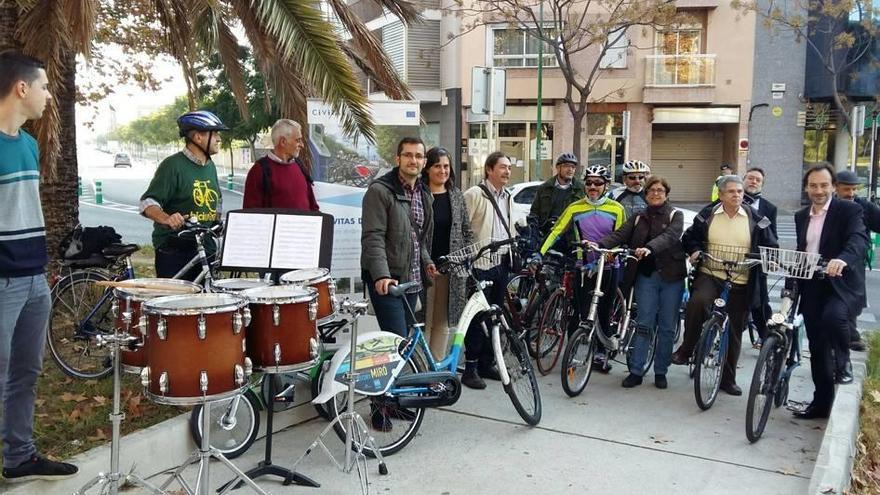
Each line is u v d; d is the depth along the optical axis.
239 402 4.72
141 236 17.42
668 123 26.03
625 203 7.45
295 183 5.84
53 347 5.55
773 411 5.81
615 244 6.36
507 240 5.76
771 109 25.14
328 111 6.62
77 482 3.94
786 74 24.98
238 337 3.29
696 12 24.92
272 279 4.56
